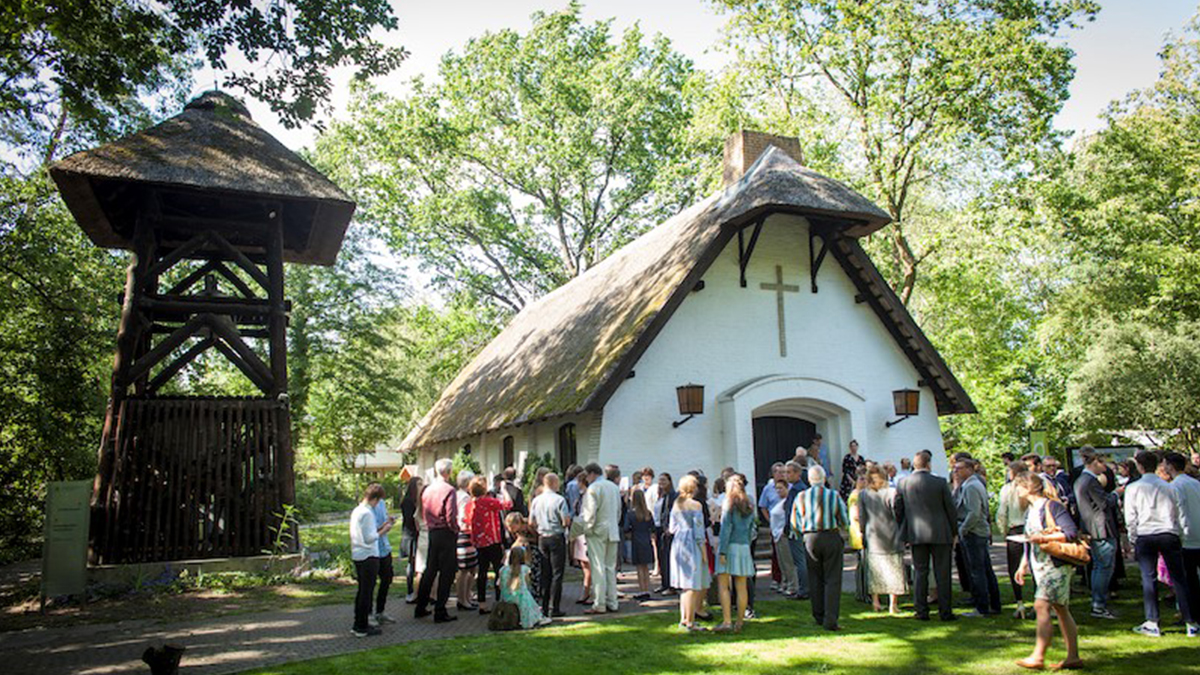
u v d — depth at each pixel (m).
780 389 16.28
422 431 29.58
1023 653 7.61
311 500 26.19
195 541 12.53
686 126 33.19
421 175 33.69
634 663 7.26
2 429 18.16
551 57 34.00
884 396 17.91
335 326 31.17
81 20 10.55
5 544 18.69
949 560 9.20
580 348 17.97
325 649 8.06
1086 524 9.41
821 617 9.05
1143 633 8.33
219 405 13.13
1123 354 28.62
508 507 11.45
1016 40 20.33
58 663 7.71
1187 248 29.08
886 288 17.72
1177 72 30.58
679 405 15.33
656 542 12.31
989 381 28.08
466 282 34.12
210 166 13.25
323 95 11.25
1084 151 31.55
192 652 8.05
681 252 17.16
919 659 7.41
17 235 17.88
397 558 16.05
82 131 20.12
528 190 35.12
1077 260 32.44
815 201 15.41
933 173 24.55
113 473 12.27
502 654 7.61
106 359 19.58
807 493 9.12
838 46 22.58
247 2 10.62
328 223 15.37
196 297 13.71
